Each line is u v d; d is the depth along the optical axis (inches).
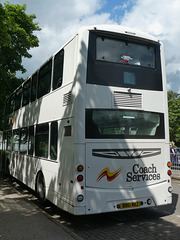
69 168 212.5
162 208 277.3
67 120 223.6
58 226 202.1
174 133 1296.8
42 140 294.8
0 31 381.7
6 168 515.2
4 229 195.2
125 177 216.5
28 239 175.3
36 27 672.4
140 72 235.1
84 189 201.2
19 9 630.5
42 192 286.8
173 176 527.5
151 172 228.7
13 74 709.9
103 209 204.5
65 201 215.9
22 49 625.6
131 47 235.9
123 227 214.7
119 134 218.1
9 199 301.4
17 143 431.2
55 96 259.9
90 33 219.8
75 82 213.3
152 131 234.2
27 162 355.6
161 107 242.8
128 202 213.8
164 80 249.0
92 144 207.2
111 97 218.7
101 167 208.4
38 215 232.4
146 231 203.3
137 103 229.3
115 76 222.8
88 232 204.1
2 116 689.6
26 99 390.6
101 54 221.1
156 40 249.8
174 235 193.5
